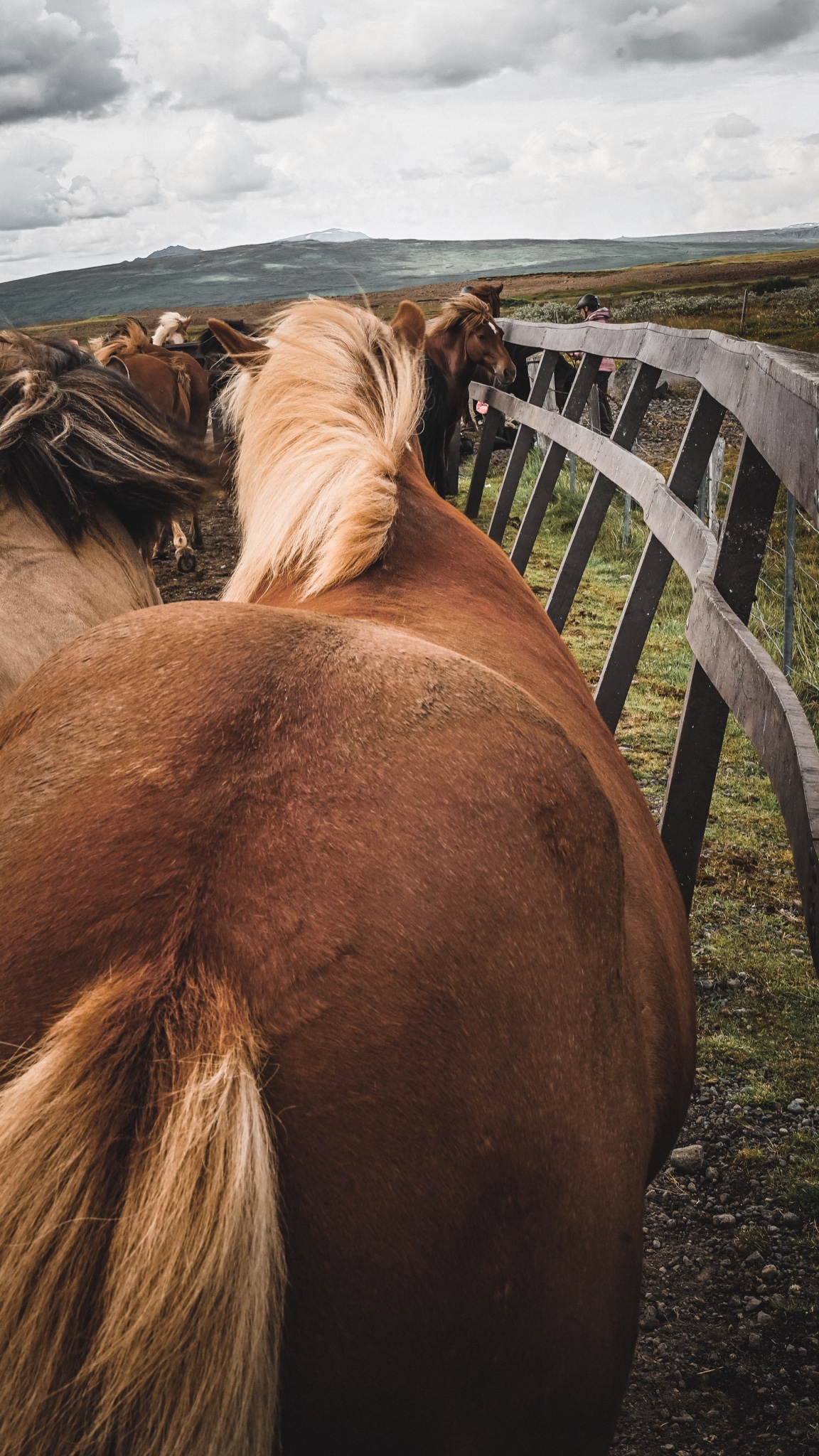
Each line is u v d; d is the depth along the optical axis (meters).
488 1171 0.68
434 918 0.72
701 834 2.04
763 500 1.84
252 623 0.93
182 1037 0.64
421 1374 0.67
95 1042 0.63
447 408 5.83
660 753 4.76
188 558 7.93
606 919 0.86
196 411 8.22
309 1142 0.65
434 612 1.30
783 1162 2.44
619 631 2.65
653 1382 1.90
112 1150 0.60
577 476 10.99
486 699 0.88
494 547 1.83
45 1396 0.58
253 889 0.70
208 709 0.82
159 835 0.73
